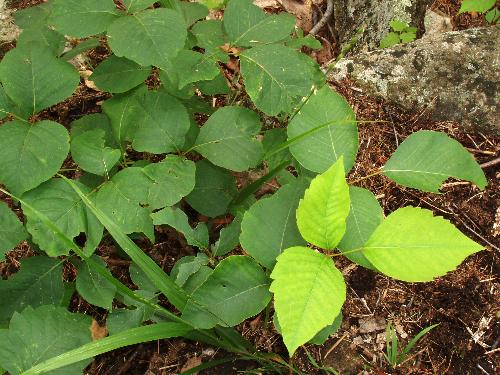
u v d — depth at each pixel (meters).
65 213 0.47
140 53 0.45
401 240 0.37
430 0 0.86
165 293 0.44
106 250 0.63
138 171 0.49
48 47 0.50
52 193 0.47
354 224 0.45
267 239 0.44
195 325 0.44
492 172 0.66
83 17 0.47
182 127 0.52
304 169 0.56
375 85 0.73
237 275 0.44
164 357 0.56
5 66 0.48
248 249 0.43
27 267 0.51
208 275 0.46
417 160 0.47
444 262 0.36
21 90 0.48
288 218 0.44
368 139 0.70
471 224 0.63
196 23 0.64
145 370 0.56
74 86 0.50
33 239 0.45
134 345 0.58
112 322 0.49
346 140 0.48
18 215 0.65
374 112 0.72
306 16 0.98
